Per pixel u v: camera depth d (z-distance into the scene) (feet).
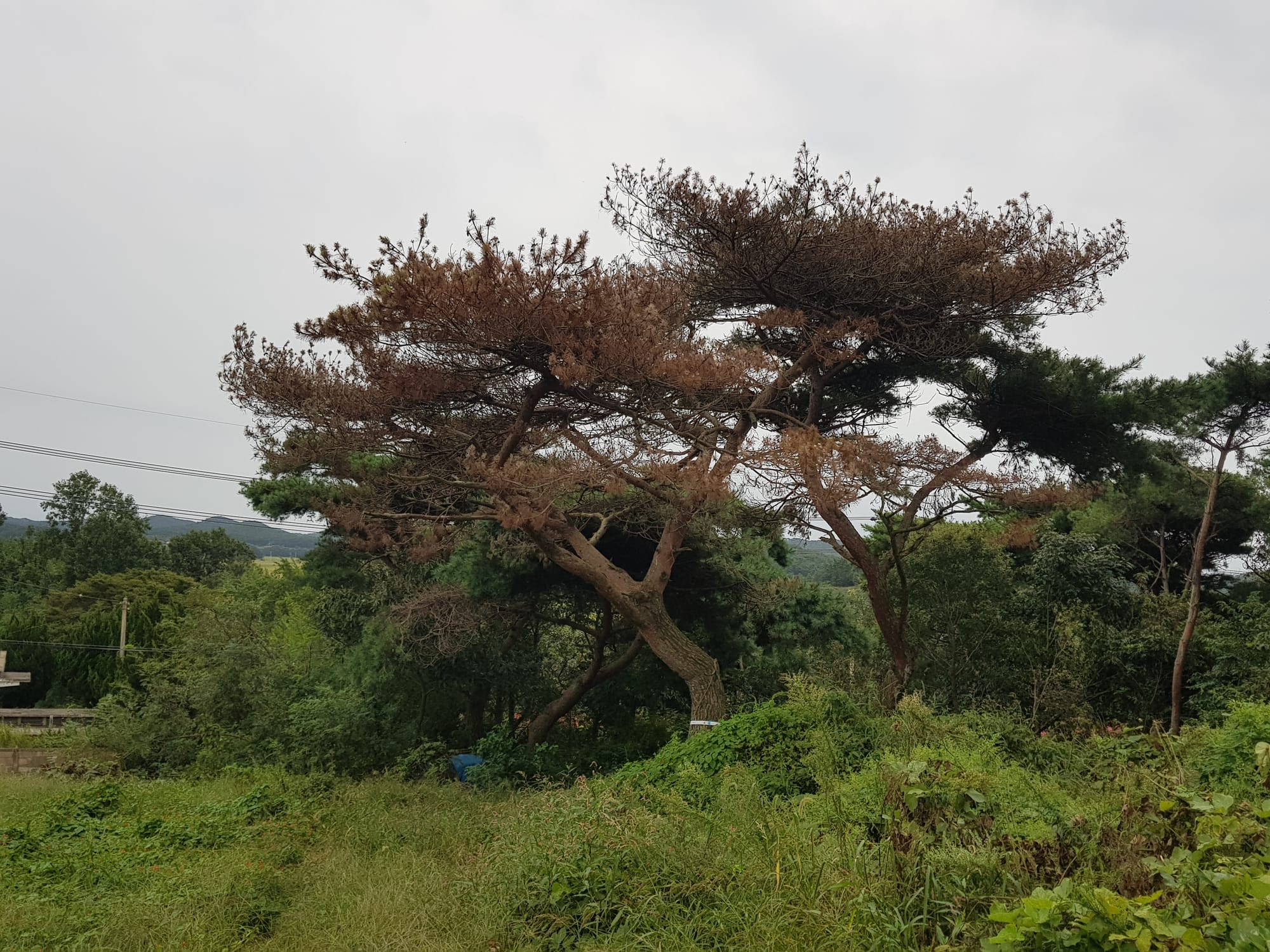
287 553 388.37
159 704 69.21
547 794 32.07
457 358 46.91
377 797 43.14
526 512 46.80
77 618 166.61
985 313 53.42
